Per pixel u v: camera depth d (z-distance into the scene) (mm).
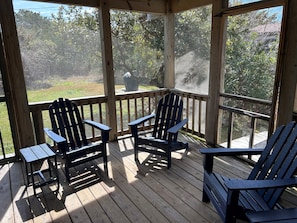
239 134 3309
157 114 3527
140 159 3383
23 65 3318
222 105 3518
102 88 4094
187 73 4219
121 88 4305
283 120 2650
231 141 3467
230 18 3172
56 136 2723
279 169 1877
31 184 2762
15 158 3383
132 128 3164
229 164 3166
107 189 2619
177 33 4266
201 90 3984
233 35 3184
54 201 2422
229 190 1567
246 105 3145
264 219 1458
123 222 2088
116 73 4191
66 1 3270
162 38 4504
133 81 4387
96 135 4176
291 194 2461
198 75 3988
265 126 2932
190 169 3059
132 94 4242
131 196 2479
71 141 3139
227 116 3473
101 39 3730
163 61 4629
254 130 3059
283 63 2553
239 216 1641
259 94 2961
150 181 2773
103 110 4223
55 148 3617
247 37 3002
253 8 2781
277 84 2633
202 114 4105
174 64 4504
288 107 2586
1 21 2889
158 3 4098
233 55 3236
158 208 2271
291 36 2455
